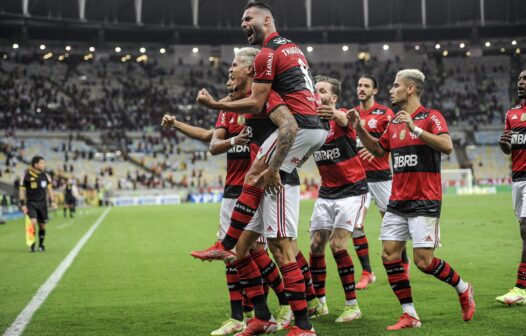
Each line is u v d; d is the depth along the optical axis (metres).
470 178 63.31
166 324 7.51
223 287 10.42
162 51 83.69
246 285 6.72
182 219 32.38
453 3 80.56
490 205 36.88
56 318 7.96
